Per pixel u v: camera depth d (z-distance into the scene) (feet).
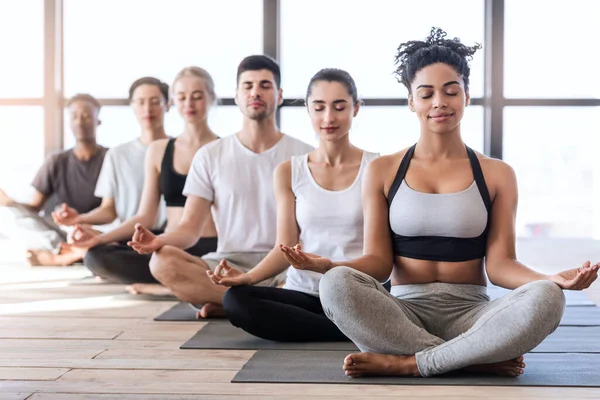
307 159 11.91
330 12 25.21
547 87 25.23
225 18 25.16
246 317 10.89
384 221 9.68
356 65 25.20
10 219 20.45
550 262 21.07
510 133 25.32
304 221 11.57
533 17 25.14
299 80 25.26
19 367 9.55
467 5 25.08
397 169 9.70
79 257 20.65
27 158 25.48
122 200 18.71
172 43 25.23
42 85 25.26
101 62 25.34
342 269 8.88
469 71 9.65
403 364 8.82
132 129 25.30
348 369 8.83
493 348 8.43
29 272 19.40
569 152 25.54
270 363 9.66
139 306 14.30
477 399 7.99
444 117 9.36
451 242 9.43
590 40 25.17
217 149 13.78
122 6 25.32
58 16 25.23
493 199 9.53
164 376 9.05
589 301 14.79
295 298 11.30
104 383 8.74
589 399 8.01
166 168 15.53
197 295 12.98
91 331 11.88
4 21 25.13
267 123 13.71
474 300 9.42
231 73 25.20
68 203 20.99
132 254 15.44
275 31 24.93
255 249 13.55
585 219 26.20
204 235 15.28
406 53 9.80
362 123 25.03
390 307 8.80
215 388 8.48
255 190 13.55
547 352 10.28
